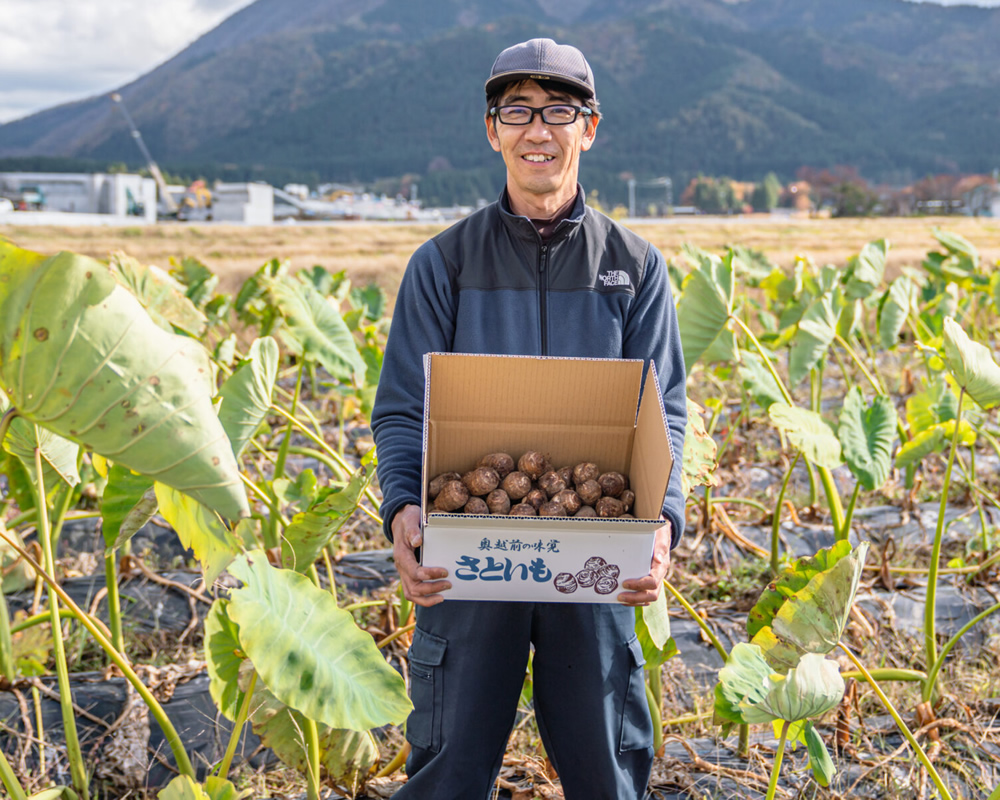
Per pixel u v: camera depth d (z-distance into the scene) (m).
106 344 1.12
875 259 4.33
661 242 24.22
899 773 2.21
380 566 3.56
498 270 1.75
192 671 2.58
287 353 6.45
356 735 2.08
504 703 1.69
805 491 4.39
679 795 2.14
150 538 3.75
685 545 3.75
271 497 3.04
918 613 3.13
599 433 1.73
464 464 1.75
